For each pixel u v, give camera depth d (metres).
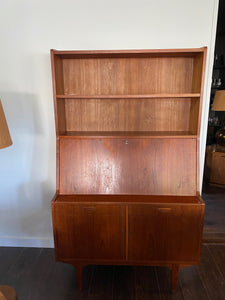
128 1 1.56
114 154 1.58
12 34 1.64
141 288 1.60
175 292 1.56
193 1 1.53
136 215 1.46
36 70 1.70
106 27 1.61
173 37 1.59
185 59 1.59
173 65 1.60
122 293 1.55
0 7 1.60
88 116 1.72
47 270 1.77
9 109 1.78
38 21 1.62
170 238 1.49
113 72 1.64
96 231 1.50
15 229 2.04
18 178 1.92
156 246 1.51
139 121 1.71
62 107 1.63
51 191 1.94
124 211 1.46
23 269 1.78
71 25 1.62
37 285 1.63
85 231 1.51
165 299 1.50
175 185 1.55
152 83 1.64
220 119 3.82
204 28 1.57
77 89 1.67
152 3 1.55
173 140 1.57
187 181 1.55
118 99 1.68
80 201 1.47
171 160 1.56
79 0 1.57
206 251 1.96
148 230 1.48
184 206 1.42
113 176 1.58
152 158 1.57
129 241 1.51
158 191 1.56
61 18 1.61
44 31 1.63
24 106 1.77
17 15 1.61
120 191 1.57
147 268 1.79
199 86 1.44
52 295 1.55
